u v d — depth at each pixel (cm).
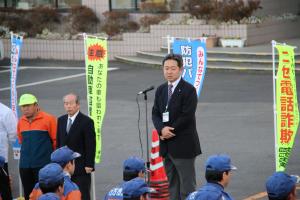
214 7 4809
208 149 2638
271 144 2666
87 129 1878
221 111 3238
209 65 4328
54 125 1939
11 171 2483
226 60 4312
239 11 4784
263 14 4991
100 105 2042
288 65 2000
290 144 2028
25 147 1945
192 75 2073
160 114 1877
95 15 5262
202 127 2970
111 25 5125
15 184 2330
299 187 2095
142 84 3981
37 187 1459
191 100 1839
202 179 2295
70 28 5294
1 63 5062
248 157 2512
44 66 4869
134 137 2862
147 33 4931
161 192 1992
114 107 3425
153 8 5094
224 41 4688
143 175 1392
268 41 4900
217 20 4778
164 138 1850
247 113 3175
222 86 3797
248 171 2350
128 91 3797
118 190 1368
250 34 4719
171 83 1858
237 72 4200
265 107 3272
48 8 5356
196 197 1202
